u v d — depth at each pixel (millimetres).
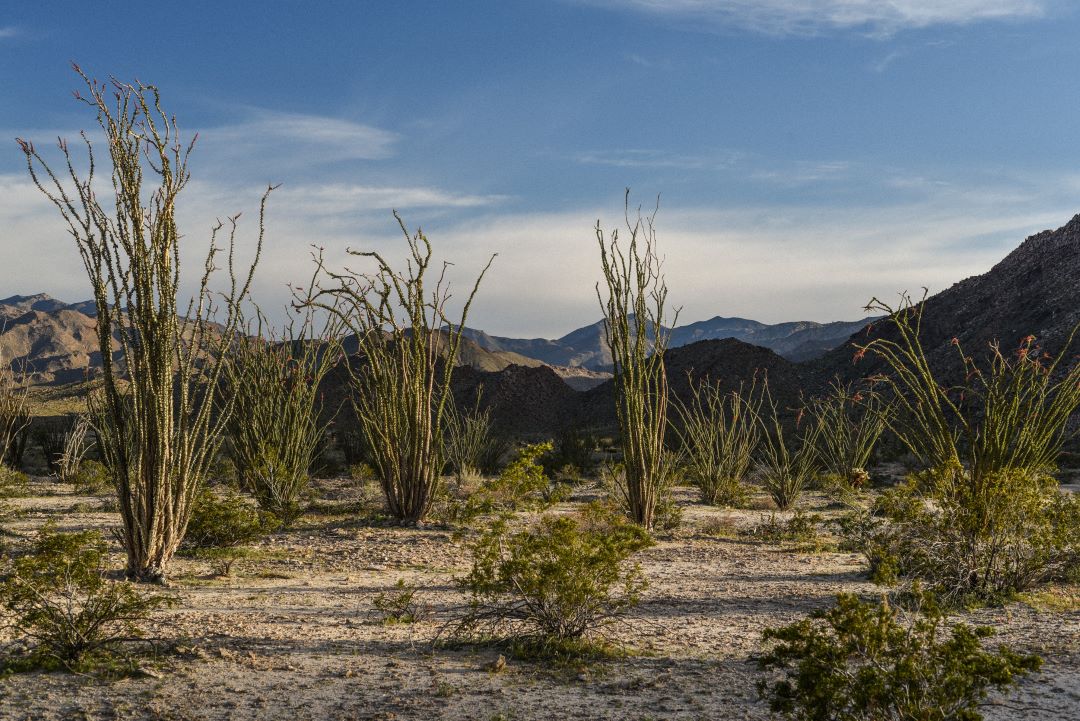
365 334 16469
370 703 5844
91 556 7434
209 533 12969
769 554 13656
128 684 6258
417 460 15820
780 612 9172
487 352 197250
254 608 9141
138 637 7184
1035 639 7715
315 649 7355
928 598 5289
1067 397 11367
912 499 10781
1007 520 9961
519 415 77250
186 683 6281
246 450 18672
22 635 7469
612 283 16328
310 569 11883
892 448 37562
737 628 8383
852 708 4852
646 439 16219
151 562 10680
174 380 11281
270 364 19312
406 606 8727
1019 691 6117
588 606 7727
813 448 26516
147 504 10672
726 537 15703
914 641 5098
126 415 10727
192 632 7816
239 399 19172
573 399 80125
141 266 10664
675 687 6277
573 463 31812
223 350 11648
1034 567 9930
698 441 23094
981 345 72062
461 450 27109
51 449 29375
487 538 8000
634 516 16172
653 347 16719
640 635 8070
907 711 4703
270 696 5980
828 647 5055
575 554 7617
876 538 11188
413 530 15266
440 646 7551
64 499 20906
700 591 10430
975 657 4770
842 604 5129
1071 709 5699
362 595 10000
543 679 6531
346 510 17875
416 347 16016
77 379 151625
